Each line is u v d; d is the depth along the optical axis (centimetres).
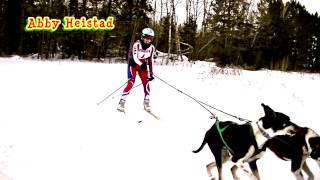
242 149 514
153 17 3747
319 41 4547
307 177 591
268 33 3869
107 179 554
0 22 3003
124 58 3447
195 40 3803
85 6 3416
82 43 3325
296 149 539
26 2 3158
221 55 3512
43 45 3088
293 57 4119
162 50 3978
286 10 4228
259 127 511
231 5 3684
